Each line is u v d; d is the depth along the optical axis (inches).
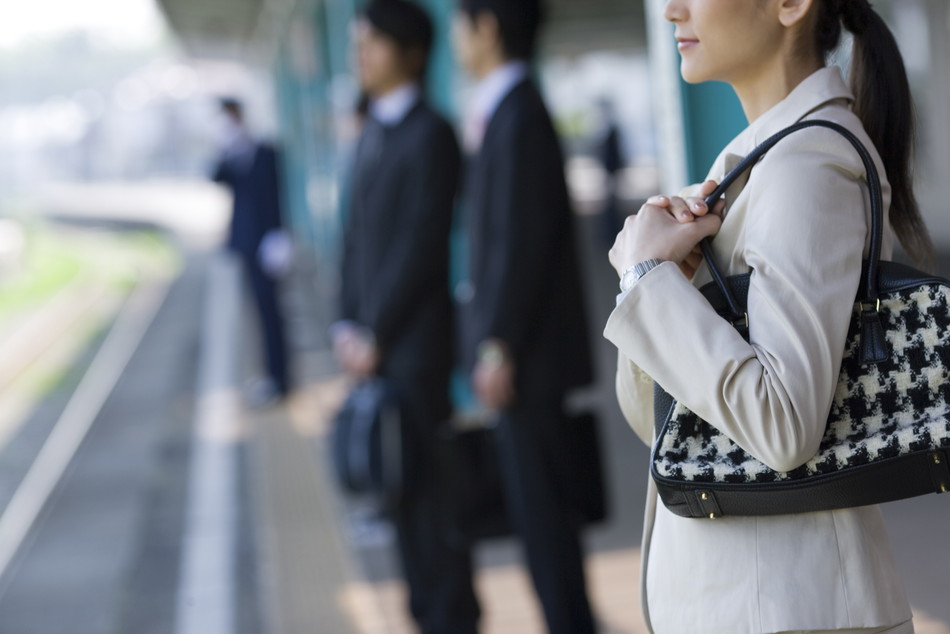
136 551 221.1
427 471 141.3
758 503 55.6
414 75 143.9
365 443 138.9
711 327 54.4
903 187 62.4
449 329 143.3
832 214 54.0
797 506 55.0
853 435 54.1
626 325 56.4
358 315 148.7
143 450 309.1
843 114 57.8
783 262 53.5
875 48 61.7
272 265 320.5
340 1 345.7
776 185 55.1
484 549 190.5
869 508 58.9
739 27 59.4
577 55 1448.1
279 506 232.7
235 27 965.2
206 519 233.6
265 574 194.5
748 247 55.3
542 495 129.3
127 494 266.1
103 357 519.5
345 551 198.7
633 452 236.8
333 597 177.6
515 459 130.1
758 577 56.5
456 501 140.8
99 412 371.6
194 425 326.3
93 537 237.0
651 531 63.9
